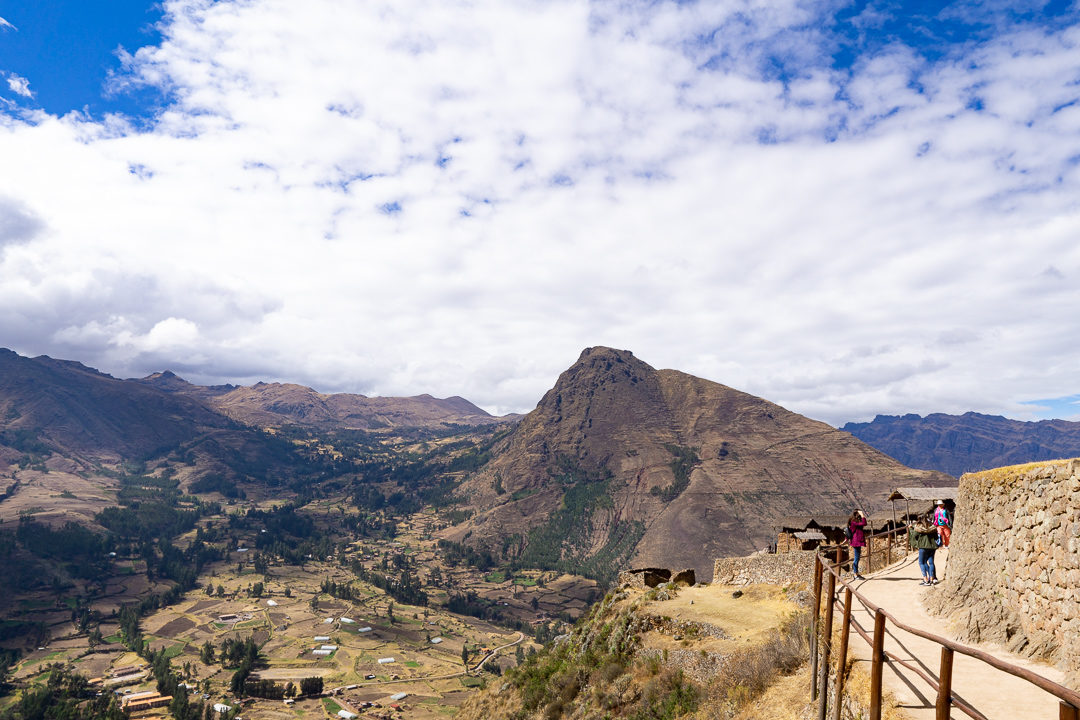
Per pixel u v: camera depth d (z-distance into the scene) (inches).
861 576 1037.8
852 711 554.9
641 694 1218.6
